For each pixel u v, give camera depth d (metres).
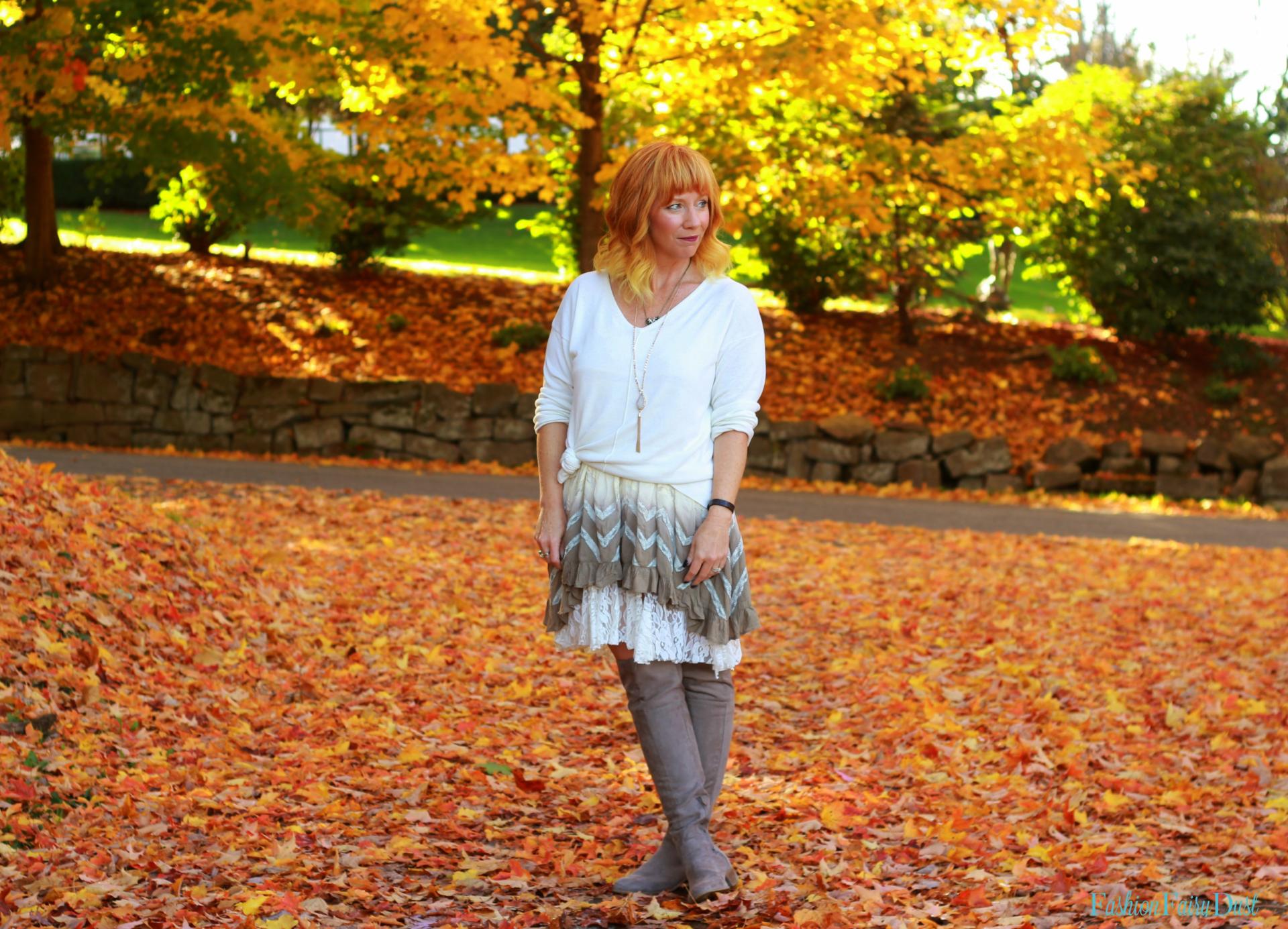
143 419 14.10
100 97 12.78
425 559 7.67
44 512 5.38
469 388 14.51
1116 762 4.42
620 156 12.61
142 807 3.46
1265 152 15.57
